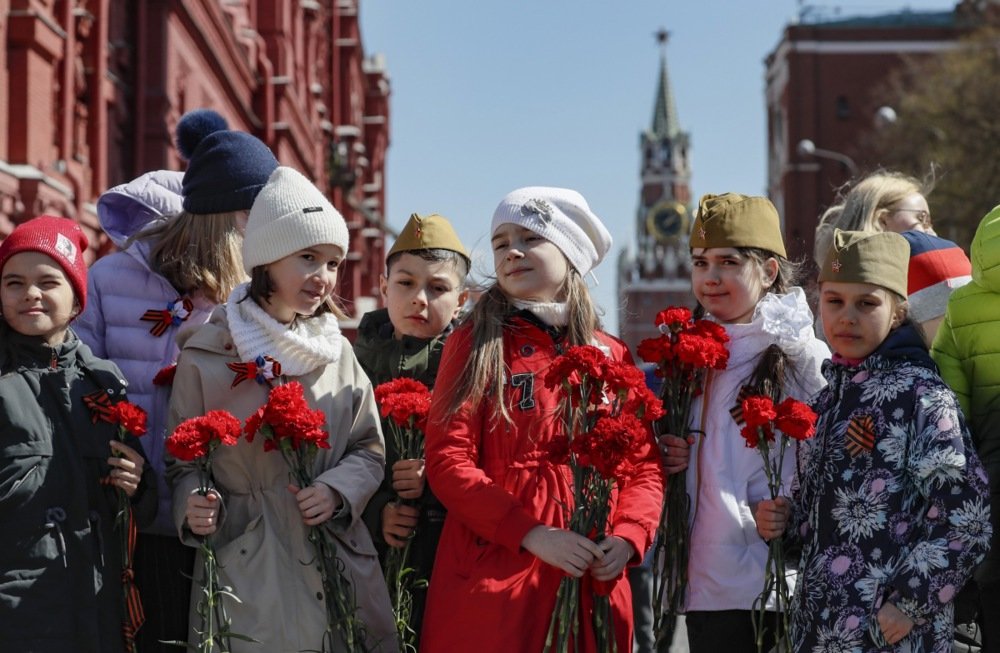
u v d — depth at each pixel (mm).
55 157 19922
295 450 5590
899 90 55750
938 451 5352
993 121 43312
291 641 5586
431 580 5762
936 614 5332
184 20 27125
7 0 18141
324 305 6137
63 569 5441
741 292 6312
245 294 5926
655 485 5777
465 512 5535
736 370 6242
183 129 7121
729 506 6098
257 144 6484
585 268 6125
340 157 44750
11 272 5590
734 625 6090
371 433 6113
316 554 5641
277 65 40938
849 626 5410
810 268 8203
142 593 6004
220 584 5617
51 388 5586
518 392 5816
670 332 6082
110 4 23188
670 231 148500
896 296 5719
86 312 6270
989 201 42406
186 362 5812
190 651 5652
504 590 5492
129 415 5535
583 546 5352
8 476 5406
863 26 84562
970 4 52156
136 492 5734
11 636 5309
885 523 5445
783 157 86500
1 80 17906
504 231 6059
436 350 7066
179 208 6773
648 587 11023
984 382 6152
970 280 6859
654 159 158500
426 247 7035
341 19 61750
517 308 6004
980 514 5316
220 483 5777
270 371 5770
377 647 5945
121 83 23781
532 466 5730
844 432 5637
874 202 7605
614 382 5414
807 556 5688
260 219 5848
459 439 5703
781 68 86500
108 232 6777
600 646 5488
